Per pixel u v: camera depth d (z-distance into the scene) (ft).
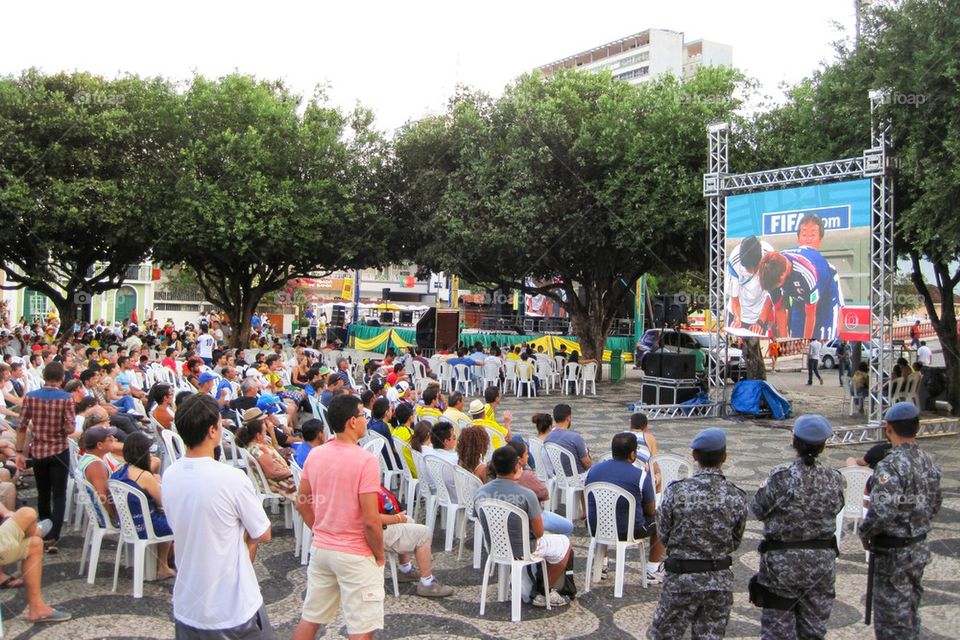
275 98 86.53
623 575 21.56
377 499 14.52
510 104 78.69
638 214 67.56
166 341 84.58
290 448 31.35
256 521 12.66
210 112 81.15
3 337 70.23
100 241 86.53
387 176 88.38
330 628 18.90
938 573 23.36
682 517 14.29
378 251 86.43
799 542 14.38
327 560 14.57
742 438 48.49
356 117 89.61
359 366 89.40
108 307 172.24
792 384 89.66
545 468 28.86
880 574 15.56
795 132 64.39
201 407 12.55
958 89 40.22
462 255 79.46
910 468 15.25
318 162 83.30
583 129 71.77
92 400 27.25
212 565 12.22
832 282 48.91
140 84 83.82
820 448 14.42
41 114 77.82
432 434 26.71
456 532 27.73
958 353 60.44
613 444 21.91
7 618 19.15
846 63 50.98
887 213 47.11
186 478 12.35
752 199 53.42
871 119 46.88
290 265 96.27
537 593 20.95
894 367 60.54
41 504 25.00
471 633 18.83
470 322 128.47
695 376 60.18
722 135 63.00
